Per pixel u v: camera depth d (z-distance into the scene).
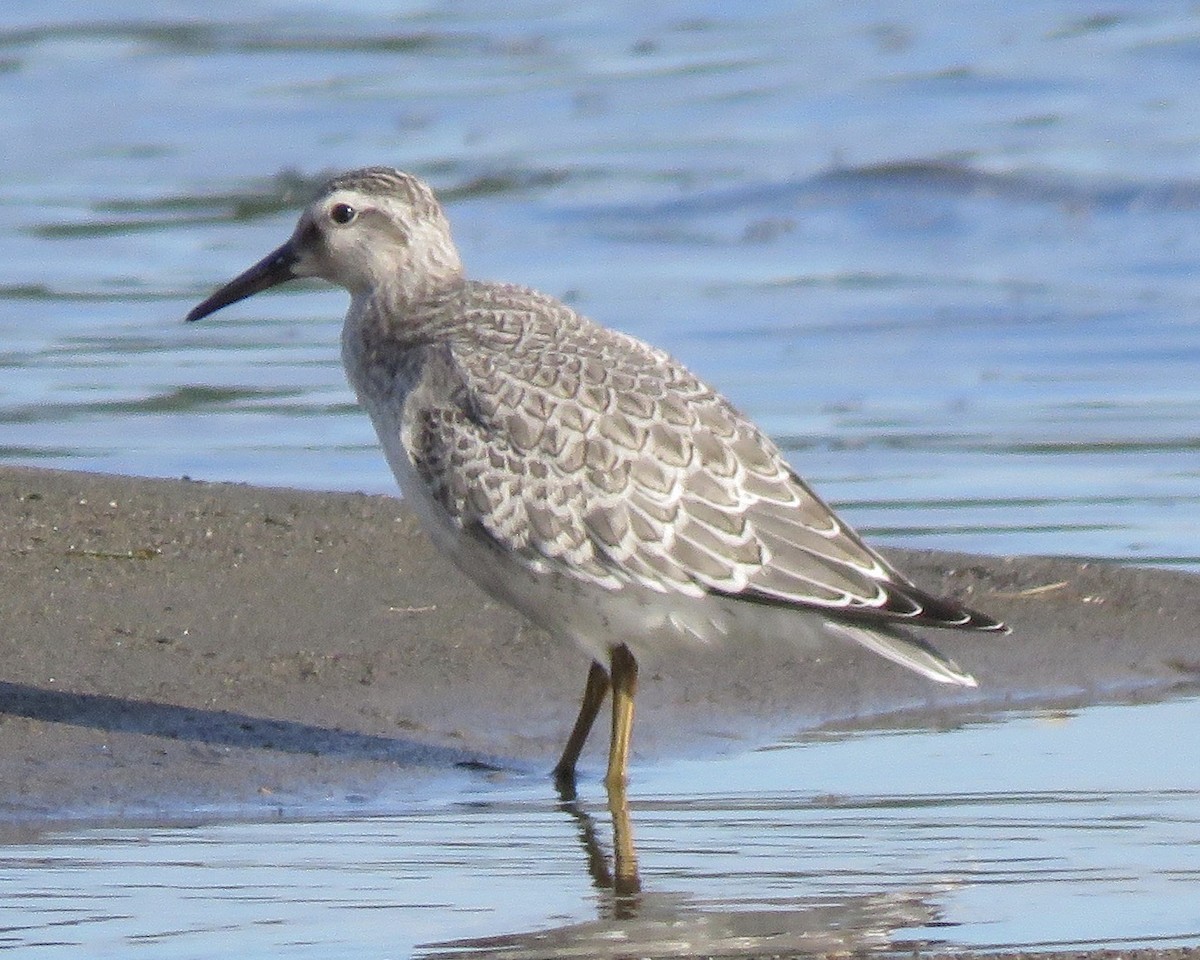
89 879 9.52
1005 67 33.03
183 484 15.65
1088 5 36.47
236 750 11.28
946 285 23.75
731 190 27.39
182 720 11.59
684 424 11.11
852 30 35.81
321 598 13.52
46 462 17.36
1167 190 26.73
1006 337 21.58
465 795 10.93
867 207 27.03
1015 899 9.34
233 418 18.78
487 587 11.56
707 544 10.88
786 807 10.73
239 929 8.93
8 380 19.89
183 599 13.32
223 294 13.11
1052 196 27.05
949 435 18.42
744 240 25.97
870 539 15.69
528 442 11.16
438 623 13.24
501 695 12.30
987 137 29.42
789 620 11.02
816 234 26.19
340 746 11.45
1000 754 11.59
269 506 15.20
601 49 35.16
